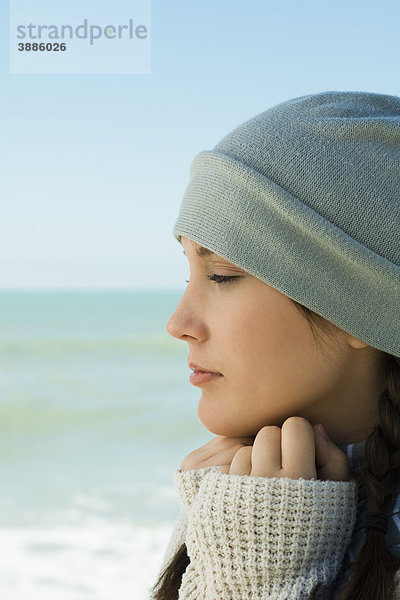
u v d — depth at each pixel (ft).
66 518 30.22
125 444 46.60
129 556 24.90
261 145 3.99
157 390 66.44
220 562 3.72
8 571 23.67
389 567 3.47
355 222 3.81
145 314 176.55
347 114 4.13
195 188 4.14
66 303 231.71
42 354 90.07
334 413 4.07
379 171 3.86
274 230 3.81
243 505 3.71
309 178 3.85
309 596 3.53
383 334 3.77
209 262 4.03
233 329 3.90
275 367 3.89
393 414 3.79
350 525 3.74
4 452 45.29
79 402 61.11
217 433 4.15
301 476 3.76
